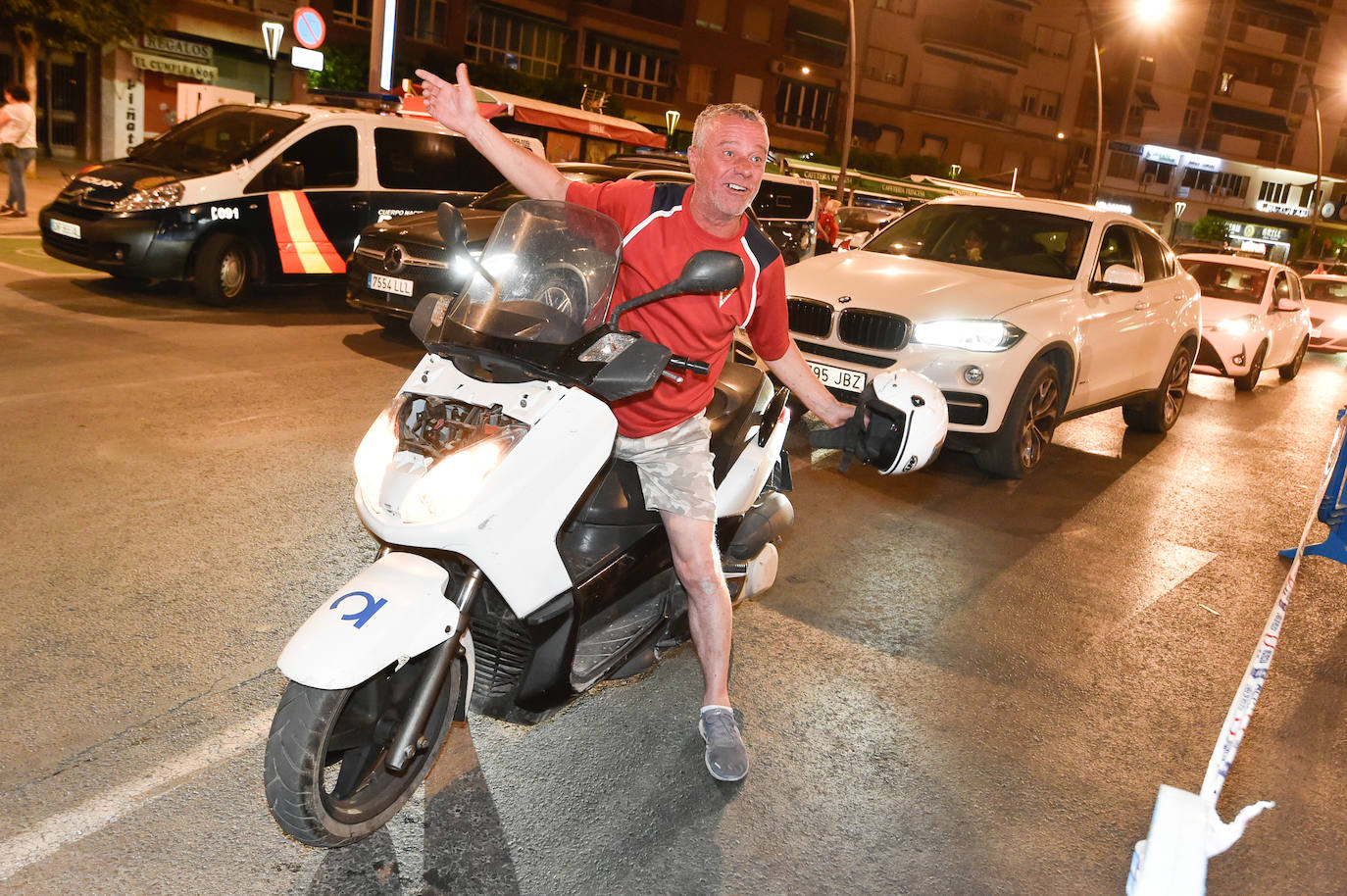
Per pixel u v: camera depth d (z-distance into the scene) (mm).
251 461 5586
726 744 3260
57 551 4262
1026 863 3045
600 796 3129
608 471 3039
